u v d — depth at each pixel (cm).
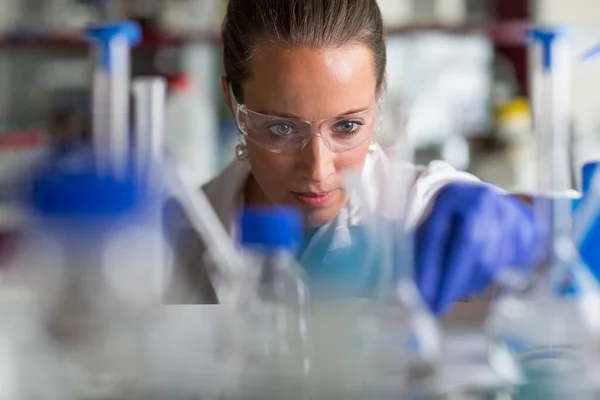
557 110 82
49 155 75
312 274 86
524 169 288
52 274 72
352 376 72
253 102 123
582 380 74
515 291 81
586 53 92
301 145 118
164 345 74
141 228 73
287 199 120
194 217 88
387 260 78
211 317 81
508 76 311
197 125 253
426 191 104
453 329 85
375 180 82
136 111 83
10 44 284
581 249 89
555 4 346
